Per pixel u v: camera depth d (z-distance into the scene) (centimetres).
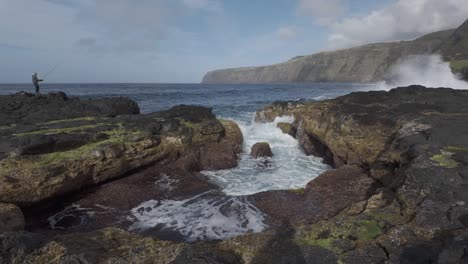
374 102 1548
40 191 873
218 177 1176
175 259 477
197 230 771
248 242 559
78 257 477
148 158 1157
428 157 772
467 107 1272
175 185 1046
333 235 561
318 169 1279
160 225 802
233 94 5441
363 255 493
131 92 5919
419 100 1488
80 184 973
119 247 543
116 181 1063
